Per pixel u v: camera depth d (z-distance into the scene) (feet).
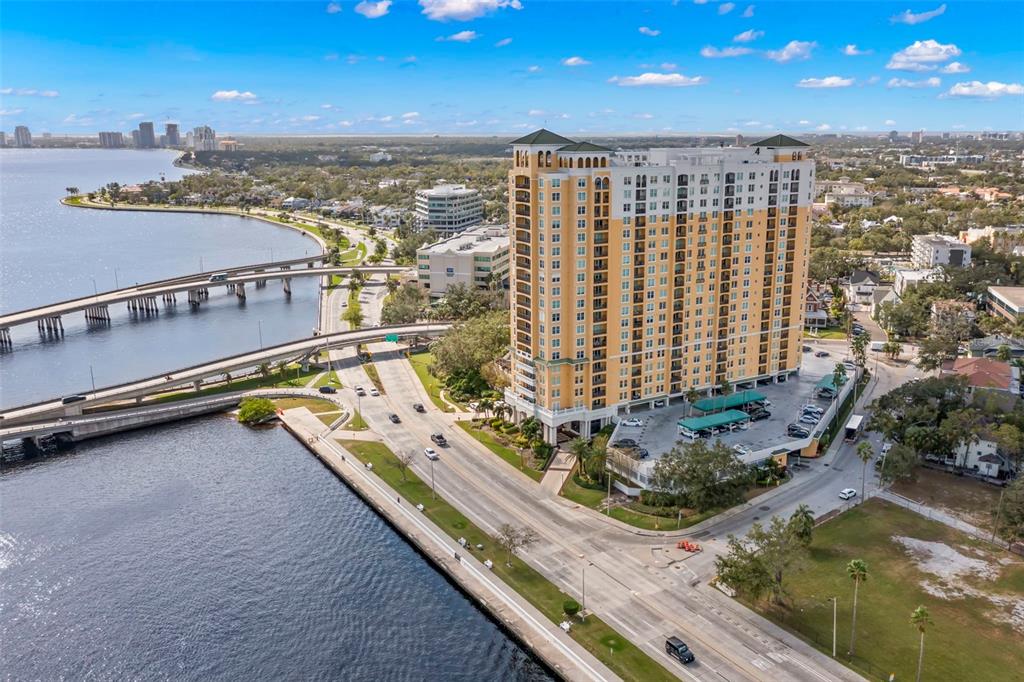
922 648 408.46
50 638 461.37
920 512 577.02
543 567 513.04
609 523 571.69
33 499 637.71
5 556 548.31
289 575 522.47
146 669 434.71
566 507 597.93
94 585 513.04
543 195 634.84
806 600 471.62
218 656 444.14
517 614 466.29
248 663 438.40
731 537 513.86
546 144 640.58
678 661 416.46
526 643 441.27
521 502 606.96
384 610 485.15
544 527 566.77
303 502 628.69
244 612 483.92
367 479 652.48
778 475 638.12
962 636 433.89
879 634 437.17
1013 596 470.39
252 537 572.51
